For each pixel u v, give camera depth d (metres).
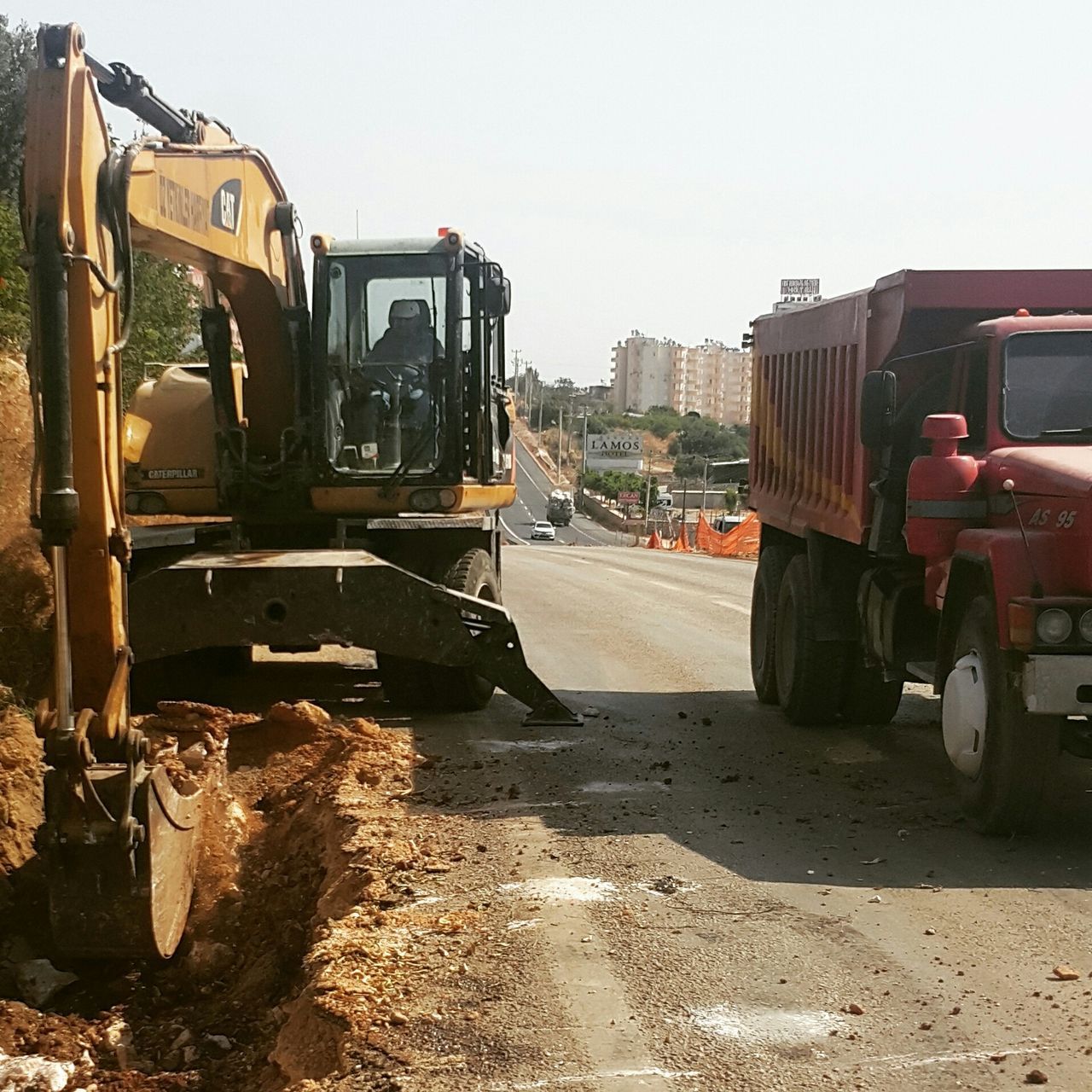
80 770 5.08
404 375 10.59
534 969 4.93
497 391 11.46
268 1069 4.58
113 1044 5.10
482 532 11.18
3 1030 5.08
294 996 5.14
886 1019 4.49
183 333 22.02
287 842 7.20
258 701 10.66
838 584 9.95
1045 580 6.60
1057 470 6.77
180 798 5.62
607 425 198.88
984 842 6.84
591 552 44.41
